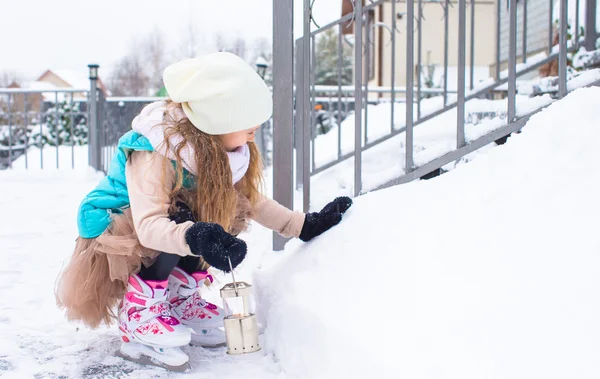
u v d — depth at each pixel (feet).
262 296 5.65
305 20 6.89
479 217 4.59
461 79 6.37
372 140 11.46
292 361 4.62
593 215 4.16
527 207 4.48
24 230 11.25
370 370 3.87
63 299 5.42
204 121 5.01
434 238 4.60
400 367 3.73
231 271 4.71
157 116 5.12
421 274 4.34
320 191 10.72
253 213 5.74
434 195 5.16
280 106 7.02
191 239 4.64
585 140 4.81
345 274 4.79
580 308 3.56
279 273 5.59
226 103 4.96
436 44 33.30
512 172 4.93
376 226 5.11
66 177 19.89
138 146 5.04
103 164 21.54
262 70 20.67
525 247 4.14
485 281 4.03
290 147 7.04
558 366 3.31
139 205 4.94
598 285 3.65
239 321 5.11
